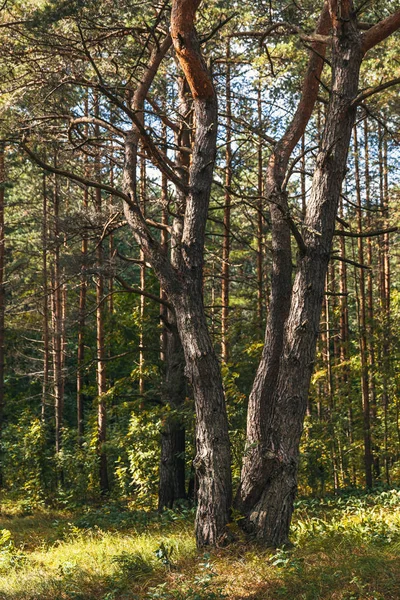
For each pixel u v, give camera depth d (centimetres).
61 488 2233
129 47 1366
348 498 1773
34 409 3288
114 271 1452
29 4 1275
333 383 2473
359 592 628
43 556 1053
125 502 2050
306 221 864
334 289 2672
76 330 2289
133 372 1772
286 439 837
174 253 1551
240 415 1606
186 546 902
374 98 1477
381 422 2373
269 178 1078
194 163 979
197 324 909
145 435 1839
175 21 936
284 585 674
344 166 864
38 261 2953
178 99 1630
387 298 2419
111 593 718
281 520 831
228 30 1424
